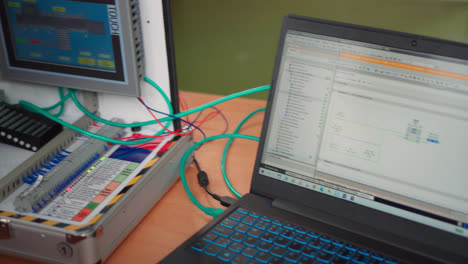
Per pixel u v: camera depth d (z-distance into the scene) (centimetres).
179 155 90
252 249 64
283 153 73
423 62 63
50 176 77
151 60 87
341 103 69
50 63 88
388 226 67
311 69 70
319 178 71
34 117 90
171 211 82
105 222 67
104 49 83
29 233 67
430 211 64
